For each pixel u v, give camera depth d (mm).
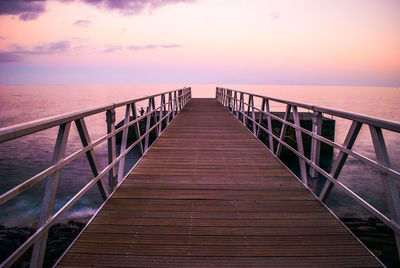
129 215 2625
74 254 2008
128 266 1897
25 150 26344
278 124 17125
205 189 3322
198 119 9891
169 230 2371
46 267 7605
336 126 44594
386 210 12008
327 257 2037
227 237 2281
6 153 24984
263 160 4598
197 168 4141
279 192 3248
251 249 2121
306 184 3381
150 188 3324
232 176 3801
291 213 2719
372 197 13375
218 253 2066
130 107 3830
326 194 2820
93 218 2547
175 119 9891
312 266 1938
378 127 1903
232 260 1988
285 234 2336
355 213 11469
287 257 2031
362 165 18688
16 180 17578
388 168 1804
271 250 2111
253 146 5633
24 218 11227
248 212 2734
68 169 17938
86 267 1873
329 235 2322
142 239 2223
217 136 6688
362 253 2084
